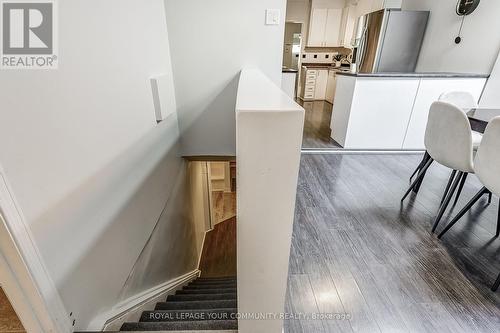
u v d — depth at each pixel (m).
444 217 1.97
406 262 1.53
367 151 3.41
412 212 2.05
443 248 1.64
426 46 3.78
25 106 0.59
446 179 2.64
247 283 0.66
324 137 3.93
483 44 2.94
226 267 3.20
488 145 1.29
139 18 1.29
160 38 1.67
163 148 1.71
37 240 0.62
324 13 6.50
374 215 2.01
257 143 0.49
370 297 1.30
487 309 1.23
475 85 2.99
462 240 1.71
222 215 4.39
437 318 1.19
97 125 0.88
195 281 2.46
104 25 0.93
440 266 1.50
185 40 1.89
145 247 1.35
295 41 6.98
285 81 4.10
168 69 1.85
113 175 1.00
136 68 1.24
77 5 0.77
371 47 3.97
